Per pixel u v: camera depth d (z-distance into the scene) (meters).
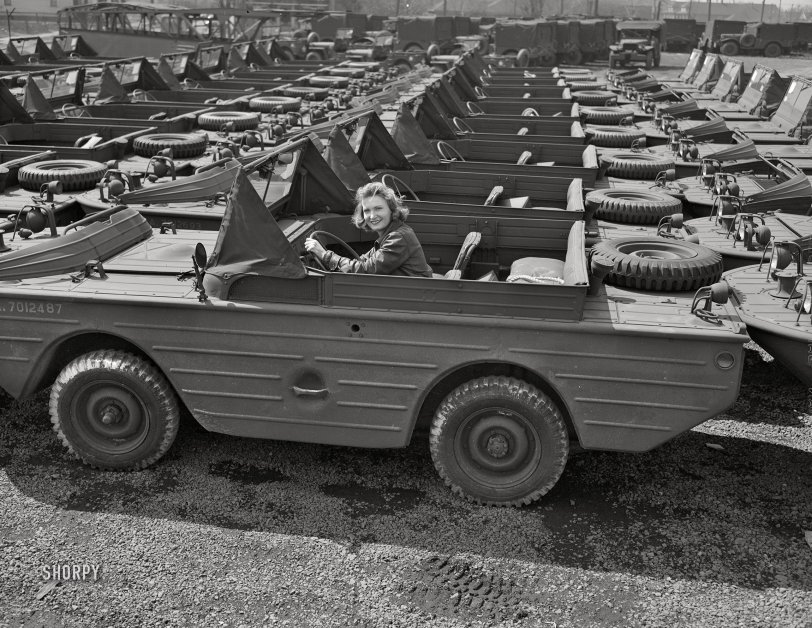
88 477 4.78
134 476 4.79
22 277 4.76
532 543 4.26
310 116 11.45
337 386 4.50
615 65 35.81
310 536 4.27
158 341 4.57
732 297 4.84
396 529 4.36
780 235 6.46
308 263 4.99
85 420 4.77
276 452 5.11
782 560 4.16
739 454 5.30
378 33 36.00
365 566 4.04
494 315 4.31
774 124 12.89
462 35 36.44
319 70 20.53
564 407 4.66
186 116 11.23
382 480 4.83
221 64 21.81
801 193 7.41
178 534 4.25
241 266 4.43
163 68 16.66
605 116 12.75
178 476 4.80
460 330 4.32
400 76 19.36
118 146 9.22
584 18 41.69
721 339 4.15
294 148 5.50
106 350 4.69
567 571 4.05
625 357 4.25
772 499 4.74
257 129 11.05
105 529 4.28
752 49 42.06
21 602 3.72
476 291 4.29
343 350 4.44
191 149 9.23
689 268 4.79
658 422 4.31
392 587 3.90
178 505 4.51
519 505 4.57
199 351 4.54
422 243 5.87
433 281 4.30
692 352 4.21
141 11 26.23
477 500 4.59
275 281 4.43
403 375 4.43
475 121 11.66
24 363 4.70
